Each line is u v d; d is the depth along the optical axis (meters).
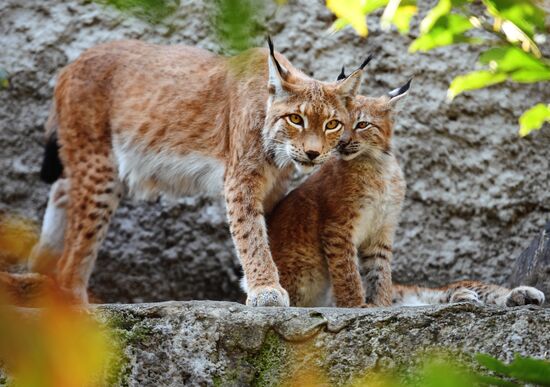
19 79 12.72
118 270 12.34
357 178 10.27
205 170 10.48
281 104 9.39
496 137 12.74
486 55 4.09
